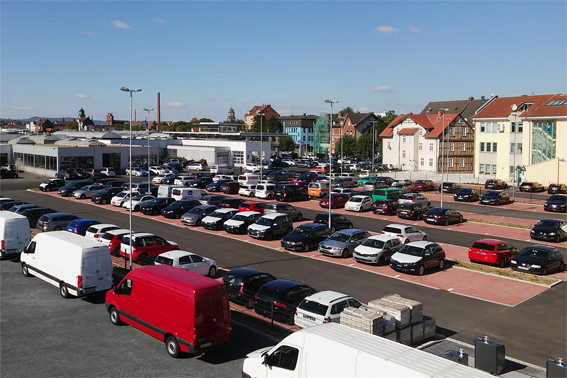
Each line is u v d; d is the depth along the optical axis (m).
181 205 41.09
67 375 13.30
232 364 14.33
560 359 12.95
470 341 17.08
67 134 100.94
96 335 16.31
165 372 13.62
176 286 14.60
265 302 17.97
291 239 29.94
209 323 14.16
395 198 48.09
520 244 33.47
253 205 40.06
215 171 77.44
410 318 16.22
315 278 24.48
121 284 16.92
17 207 37.50
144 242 25.84
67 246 20.00
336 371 10.62
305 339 11.38
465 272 26.25
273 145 110.69
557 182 62.19
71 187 52.97
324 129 134.88
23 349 15.05
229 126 109.81
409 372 9.53
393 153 95.00
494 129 73.19
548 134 63.78
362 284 23.70
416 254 25.97
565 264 28.47
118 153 76.94
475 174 76.44
